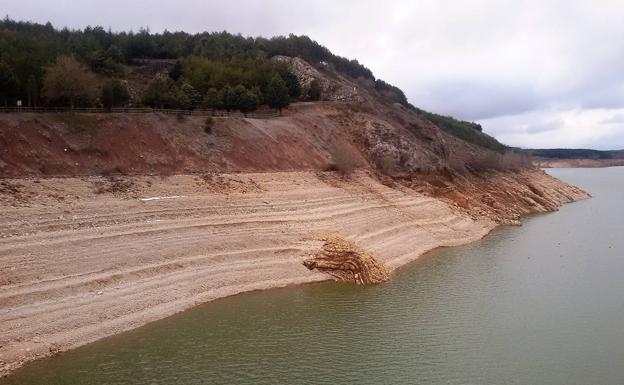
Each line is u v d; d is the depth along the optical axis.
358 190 67.81
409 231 61.94
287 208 55.03
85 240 38.88
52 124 49.34
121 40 95.94
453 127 144.25
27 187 42.25
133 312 34.78
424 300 41.66
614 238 68.00
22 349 28.80
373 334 34.69
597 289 45.19
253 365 29.75
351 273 46.00
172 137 57.50
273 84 80.25
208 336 33.22
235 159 60.78
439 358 31.53
